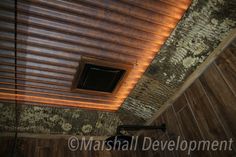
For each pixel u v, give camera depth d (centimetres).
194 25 339
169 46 373
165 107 447
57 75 398
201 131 352
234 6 299
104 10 325
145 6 326
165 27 355
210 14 320
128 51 381
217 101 335
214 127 331
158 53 387
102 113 480
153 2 322
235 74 315
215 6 310
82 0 312
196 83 380
